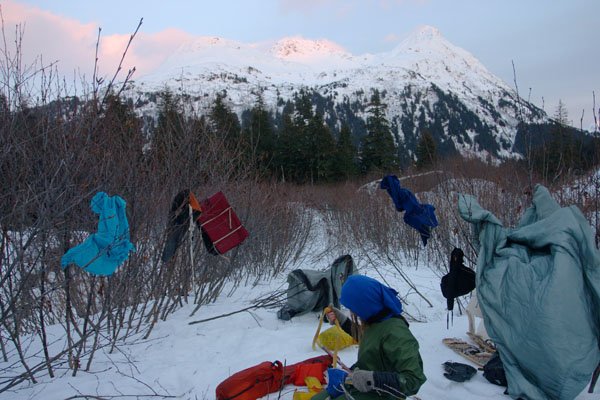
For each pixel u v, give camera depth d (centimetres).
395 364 274
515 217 762
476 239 409
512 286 360
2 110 411
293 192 1380
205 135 686
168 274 575
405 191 522
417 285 789
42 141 414
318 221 1438
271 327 565
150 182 532
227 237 505
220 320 579
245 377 367
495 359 390
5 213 399
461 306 625
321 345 428
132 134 542
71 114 447
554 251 355
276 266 973
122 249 379
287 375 383
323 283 593
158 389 393
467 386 379
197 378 410
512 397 351
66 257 364
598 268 345
